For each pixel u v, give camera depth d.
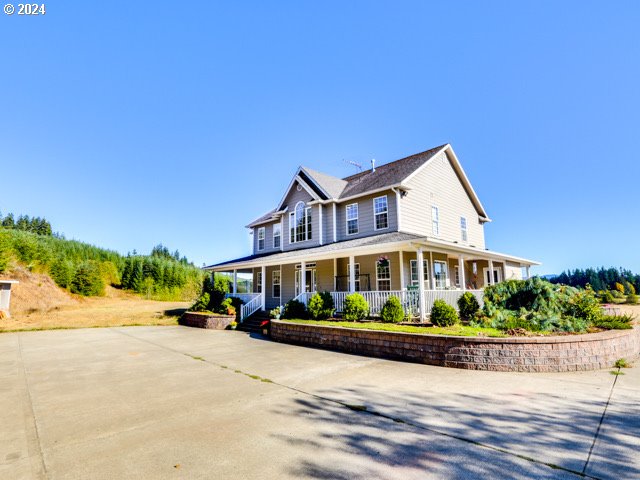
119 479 3.16
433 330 9.33
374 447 3.78
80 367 8.62
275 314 15.10
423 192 17.45
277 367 8.24
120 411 5.21
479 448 3.71
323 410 5.10
